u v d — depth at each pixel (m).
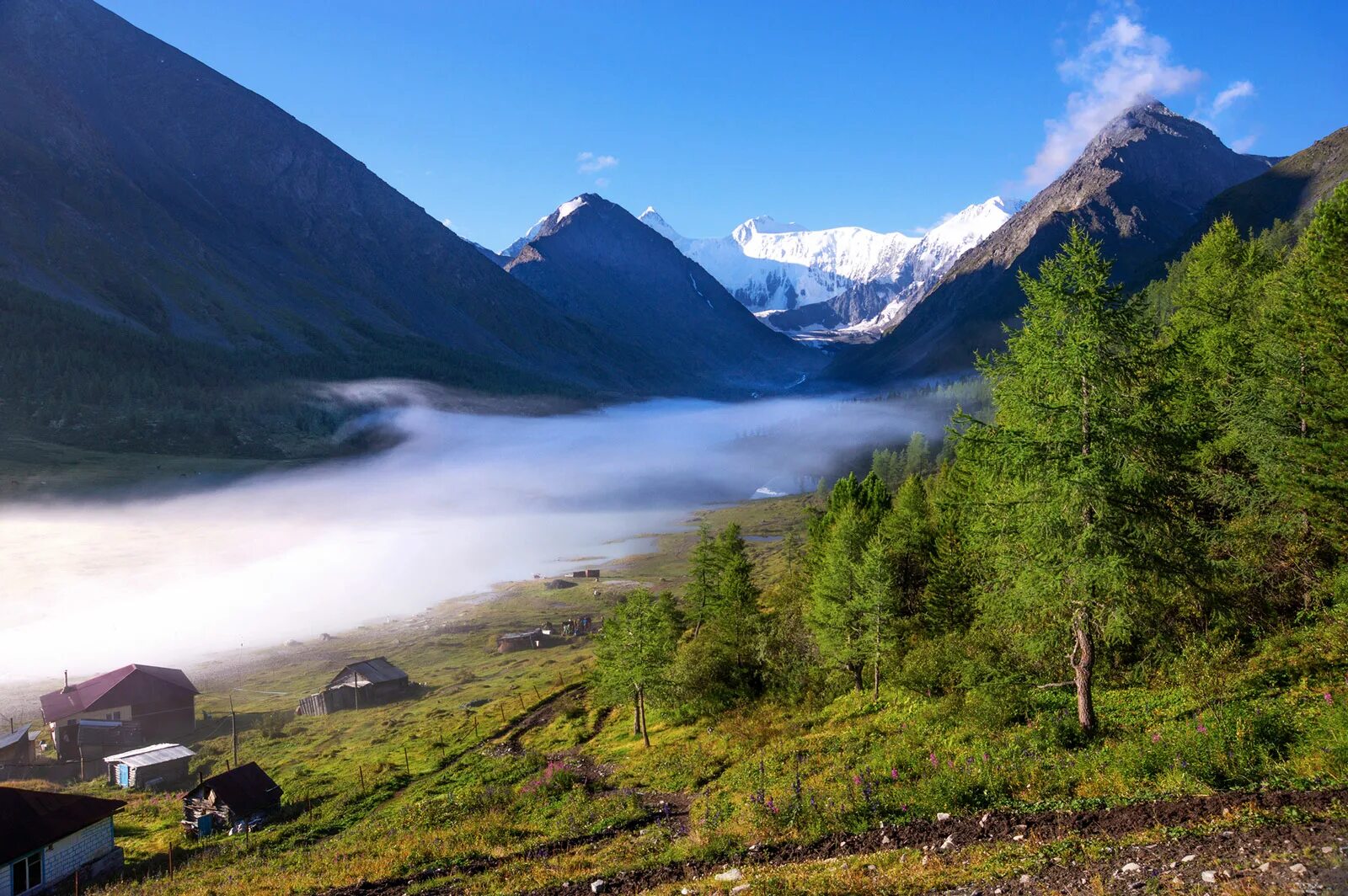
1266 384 28.56
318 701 80.62
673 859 20.09
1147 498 20.64
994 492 23.11
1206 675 22.30
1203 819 13.56
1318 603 24.30
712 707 47.56
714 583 68.25
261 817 43.91
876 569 40.06
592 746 48.91
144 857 38.22
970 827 16.66
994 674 27.22
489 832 29.14
